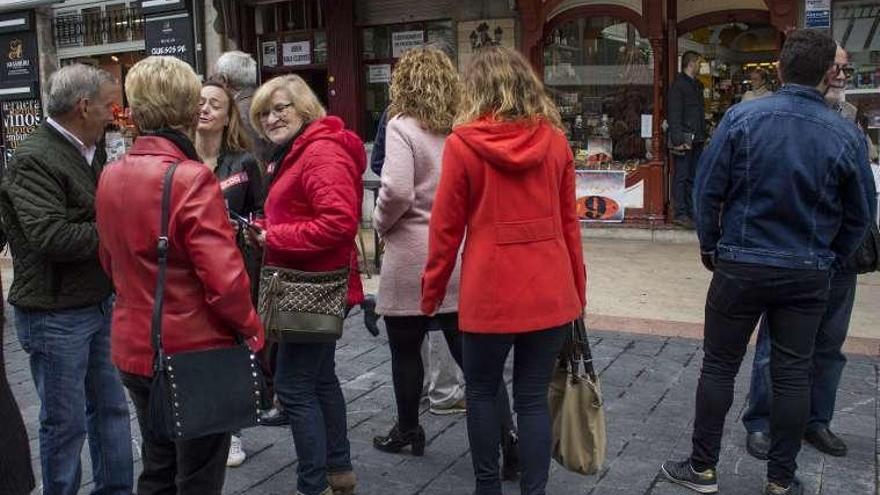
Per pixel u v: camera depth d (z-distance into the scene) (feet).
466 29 35.35
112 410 11.53
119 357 9.20
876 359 18.44
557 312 10.62
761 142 11.44
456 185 10.48
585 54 34.30
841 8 30.04
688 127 32.17
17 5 43.52
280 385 11.64
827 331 13.53
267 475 13.41
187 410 8.65
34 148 10.30
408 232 12.67
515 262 10.47
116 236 9.02
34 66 45.47
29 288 10.63
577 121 34.78
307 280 11.13
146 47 41.73
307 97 11.45
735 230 11.83
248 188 13.32
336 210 10.82
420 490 12.85
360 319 22.48
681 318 22.08
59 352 10.77
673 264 28.73
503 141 10.32
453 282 12.51
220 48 40.24
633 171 33.58
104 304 11.22
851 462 13.55
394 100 12.59
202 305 8.89
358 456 14.07
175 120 9.18
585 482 12.94
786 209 11.44
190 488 9.45
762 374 13.67
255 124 11.64
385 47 37.70
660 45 32.83
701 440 12.54
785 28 30.60
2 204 10.57
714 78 34.32
